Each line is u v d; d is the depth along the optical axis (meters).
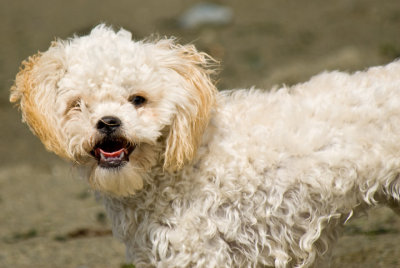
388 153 4.79
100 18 18.69
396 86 4.93
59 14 19.48
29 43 16.91
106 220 8.26
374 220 7.30
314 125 4.86
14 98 5.06
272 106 5.06
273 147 4.85
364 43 14.38
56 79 4.79
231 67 14.28
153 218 4.91
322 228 4.98
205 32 16.72
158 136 4.68
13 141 12.34
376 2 17.61
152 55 4.71
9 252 7.31
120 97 4.65
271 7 18.73
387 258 6.28
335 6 18.02
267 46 15.38
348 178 4.78
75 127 4.68
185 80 4.77
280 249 4.95
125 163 4.68
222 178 4.80
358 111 4.84
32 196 9.46
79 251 7.27
